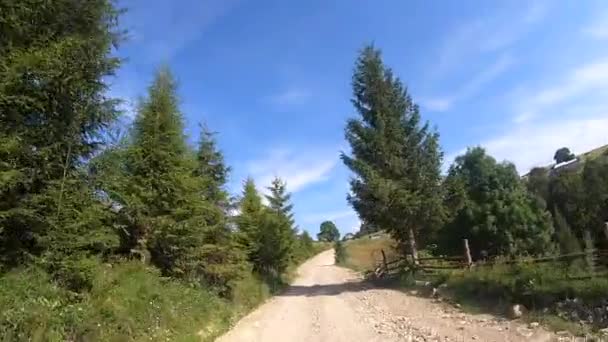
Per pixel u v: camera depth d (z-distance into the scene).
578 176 31.14
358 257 77.06
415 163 26.67
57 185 9.84
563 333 9.33
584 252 12.09
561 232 24.78
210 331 14.06
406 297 19.25
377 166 27.11
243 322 17.16
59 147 9.96
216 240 21.20
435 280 20.14
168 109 17.42
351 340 11.55
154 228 15.88
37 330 8.03
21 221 9.09
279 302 24.22
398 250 29.77
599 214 29.14
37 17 9.61
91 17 10.69
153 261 16.72
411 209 25.38
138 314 11.33
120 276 12.54
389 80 28.20
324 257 99.81
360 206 26.91
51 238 9.47
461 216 28.38
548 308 11.15
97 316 9.78
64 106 10.16
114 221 14.68
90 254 10.93
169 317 12.63
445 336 10.66
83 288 10.43
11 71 8.62
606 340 8.37
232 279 21.56
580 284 10.99
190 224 16.86
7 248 9.27
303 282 41.16
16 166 8.99
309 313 17.95
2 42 9.02
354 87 28.59
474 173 28.64
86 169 10.66
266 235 36.56
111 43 11.07
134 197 14.98
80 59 10.05
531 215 26.27
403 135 27.36
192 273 18.50
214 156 22.89
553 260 12.88
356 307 18.28
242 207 36.53
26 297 8.52
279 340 12.66
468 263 18.80
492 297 13.95
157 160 16.50
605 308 9.80
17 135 8.82
